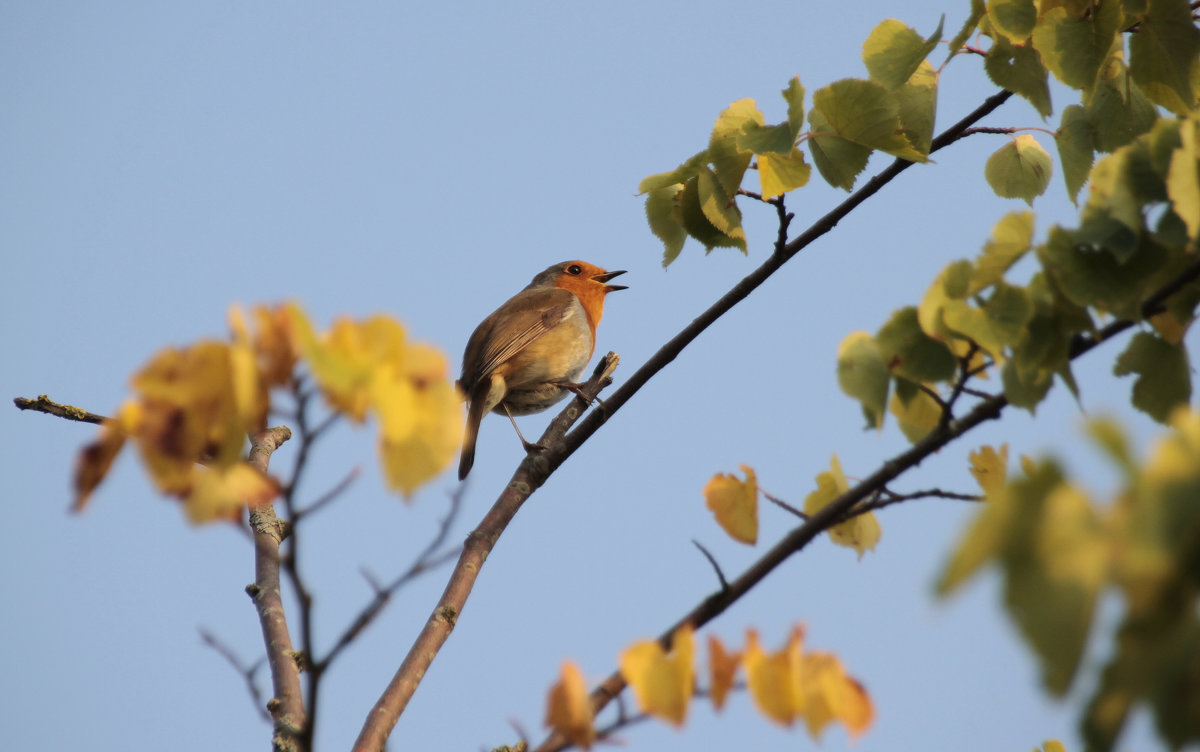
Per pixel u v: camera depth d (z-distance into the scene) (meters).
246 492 3.66
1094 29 7.45
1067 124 8.36
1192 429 2.53
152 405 3.38
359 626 4.55
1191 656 2.54
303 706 7.48
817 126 7.88
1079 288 5.21
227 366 3.39
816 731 4.16
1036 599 2.44
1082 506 2.49
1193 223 4.82
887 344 5.56
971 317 5.31
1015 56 7.94
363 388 3.29
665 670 4.09
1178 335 6.16
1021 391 5.39
